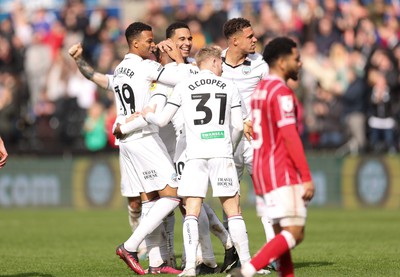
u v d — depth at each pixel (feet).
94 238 161.48
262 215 86.22
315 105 233.96
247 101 112.78
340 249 134.92
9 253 135.44
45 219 207.72
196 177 99.04
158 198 109.19
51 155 251.19
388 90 227.81
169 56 108.68
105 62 252.83
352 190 223.92
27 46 275.18
